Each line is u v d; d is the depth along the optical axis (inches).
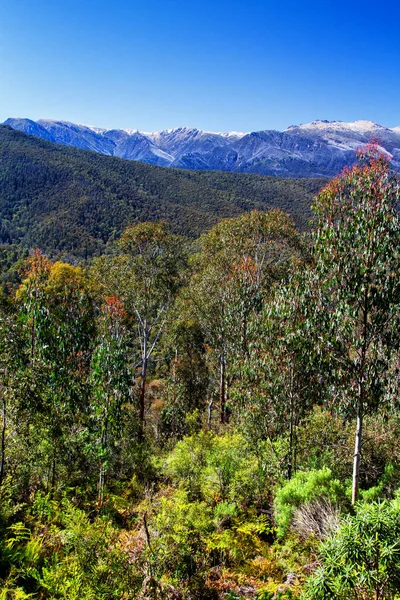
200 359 1145.4
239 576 250.7
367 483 388.8
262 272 932.6
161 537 242.7
